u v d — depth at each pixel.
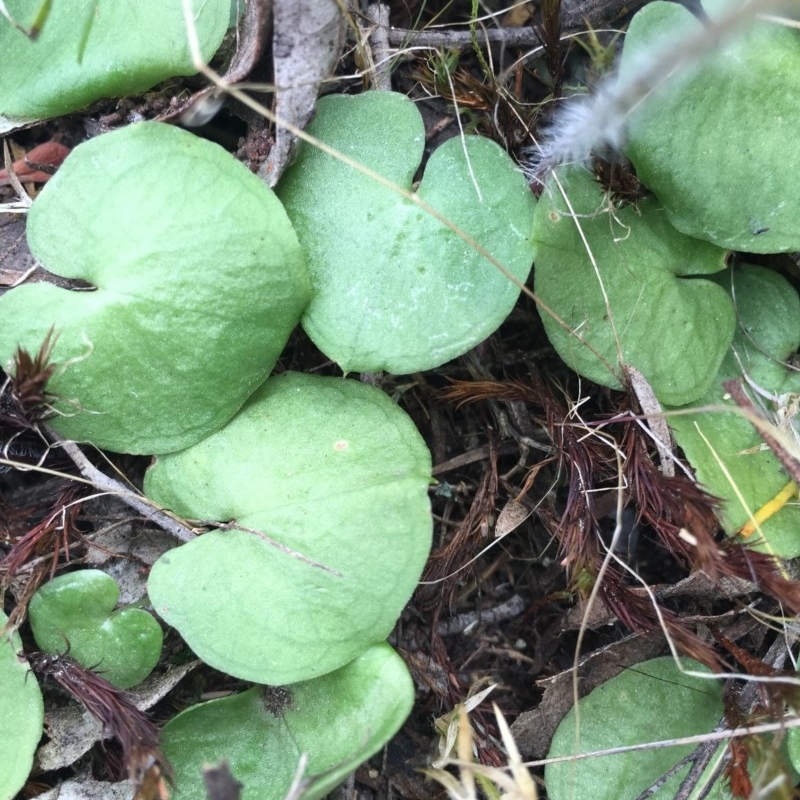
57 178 0.08
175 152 0.08
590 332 0.09
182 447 0.09
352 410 0.09
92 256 0.08
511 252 0.09
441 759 0.09
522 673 0.10
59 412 0.09
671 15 0.08
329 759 0.09
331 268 0.09
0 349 0.08
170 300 0.08
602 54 0.08
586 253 0.09
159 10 0.09
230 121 0.10
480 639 0.10
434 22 0.10
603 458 0.09
